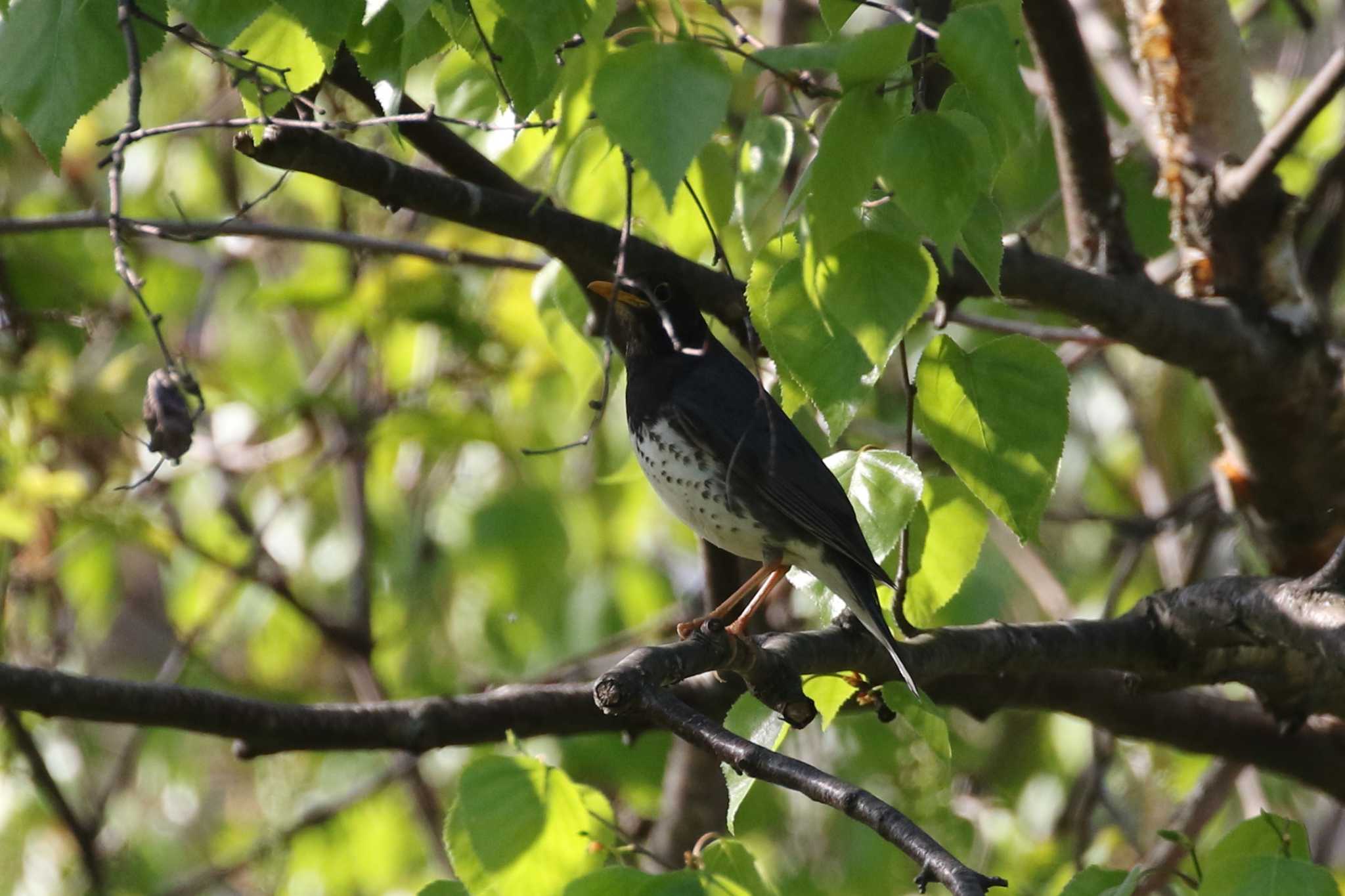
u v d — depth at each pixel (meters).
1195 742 10.26
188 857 16.19
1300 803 15.55
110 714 8.07
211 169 15.11
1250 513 10.69
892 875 13.05
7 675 7.84
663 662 6.67
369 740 8.80
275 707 8.59
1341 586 7.66
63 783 14.08
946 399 6.62
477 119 8.27
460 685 14.52
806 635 7.55
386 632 15.12
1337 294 15.07
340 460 14.44
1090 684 10.04
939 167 5.21
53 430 12.80
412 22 5.58
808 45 5.36
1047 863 12.40
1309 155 13.55
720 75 4.89
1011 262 8.80
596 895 6.09
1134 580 15.38
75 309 12.89
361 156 7.62
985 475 6.62
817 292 5.61
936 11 8.17
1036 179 12.80
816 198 5.32
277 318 16.61
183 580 14.74
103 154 14.48
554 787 6.86
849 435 12.42
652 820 12.99
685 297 9.52
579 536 15.30
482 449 15.59
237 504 14.74
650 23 5.88
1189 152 10.02
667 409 9.34
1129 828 13.04
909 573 7.56
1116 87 11.97
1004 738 15.59
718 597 10.37
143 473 13.41
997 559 13.71
